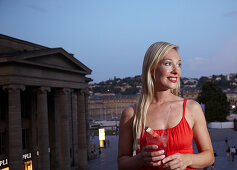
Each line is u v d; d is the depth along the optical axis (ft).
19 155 85.56
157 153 6.54
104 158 170.71
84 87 130.21
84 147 127.65
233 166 113.19
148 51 8.16
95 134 349.82
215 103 297.12
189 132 7.34
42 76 99.19
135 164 7.09
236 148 144.87
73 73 121.19
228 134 244.01
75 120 154.10
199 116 7.68
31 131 120.06
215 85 317.63
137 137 7.73
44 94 99.45
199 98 320.50
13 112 85.15
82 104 128.88
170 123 7.52
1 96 106.42
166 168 6.57
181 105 7.79
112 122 540.93
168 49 7.79
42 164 97.86
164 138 6.91
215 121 306.76
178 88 8.47
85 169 126.62
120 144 8.38
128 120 8.38
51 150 129.59
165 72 7.66
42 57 98.84
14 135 84.89
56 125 131.85
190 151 7.41
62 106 113.09
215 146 179.01
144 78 8.13
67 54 112.47
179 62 7.91
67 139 112.98
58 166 129.29
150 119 7.80
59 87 110.01
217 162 125.08
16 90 85.81
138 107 8.02
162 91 8.04
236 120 271.90
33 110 121.60
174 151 7.17
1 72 85.81
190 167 7.08
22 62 87.04
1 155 103.76
